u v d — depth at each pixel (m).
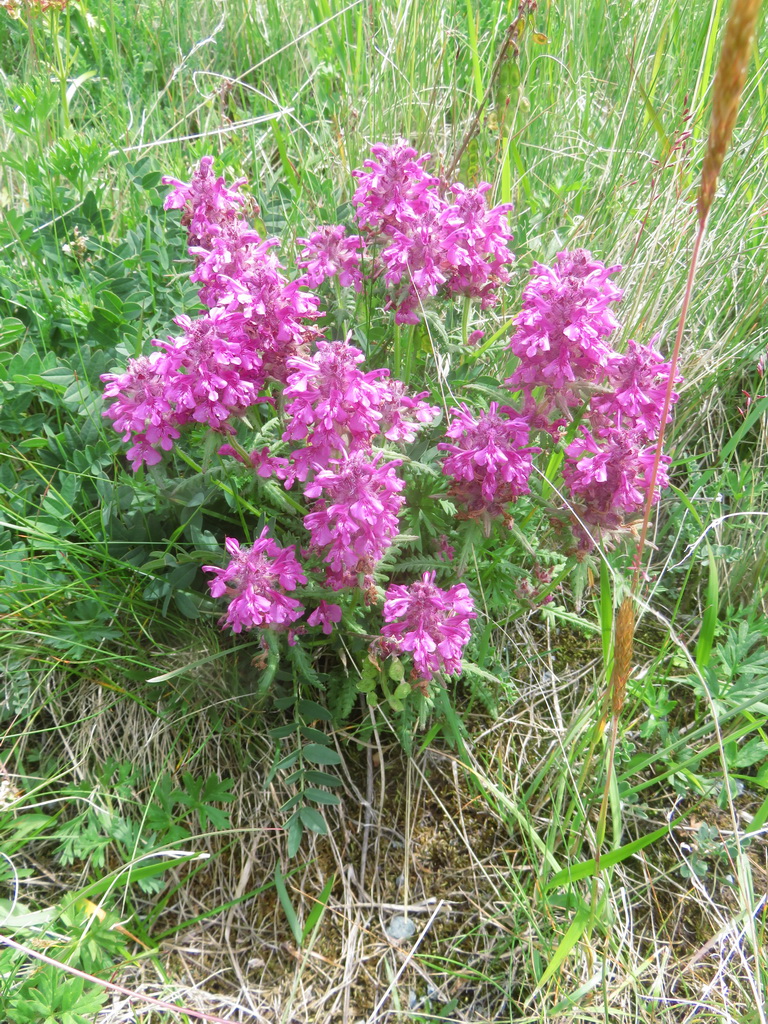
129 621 0.31
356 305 0.34
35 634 0.29
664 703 0.31
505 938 0.28
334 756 0.29
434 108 0.45
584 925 0.24
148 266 0.36
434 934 0.28
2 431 0.33
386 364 0.35
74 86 0.48
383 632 0.26
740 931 0.27
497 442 0.25
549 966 0.24
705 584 0.37
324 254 0.30
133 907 0.27
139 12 0.58
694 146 0.41
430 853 0.30
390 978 0.27
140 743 0.30
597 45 0.51
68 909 0.25
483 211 0.29
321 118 0.49
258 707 0.30
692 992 0.27
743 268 0.43
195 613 0.29
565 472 0.28
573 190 0.43
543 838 0.30
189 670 0.30
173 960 0.27
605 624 0.26
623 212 0.43
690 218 0.38
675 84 0.46
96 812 0.28
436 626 0.25
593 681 0.34
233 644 0.31
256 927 0.28
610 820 0.30
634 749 0.32
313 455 0.25
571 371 0.25
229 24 0.57
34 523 0.30
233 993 0.27
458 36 0.49
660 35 0.46
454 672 0.27
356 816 0.30
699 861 0.29
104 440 0.31
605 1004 0.23
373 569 0.26
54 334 0.35
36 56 0.53
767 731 0.31
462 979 0.27
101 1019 0.25
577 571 0.28
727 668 0.32
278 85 0.52
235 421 0.27
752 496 0.36
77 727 0.30
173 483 0.28
